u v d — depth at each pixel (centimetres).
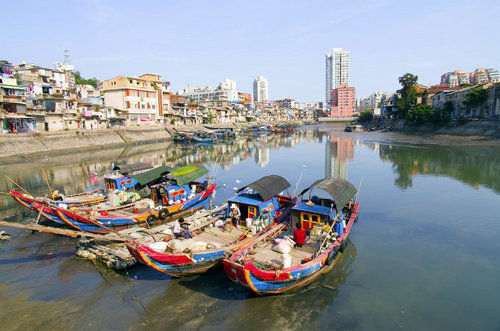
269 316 884
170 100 8238
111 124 5847
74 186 2433
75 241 1393
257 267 970
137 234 1348
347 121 16325
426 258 1215
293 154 4347
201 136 6506
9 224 1074
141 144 5716
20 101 4162
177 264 1000
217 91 13738
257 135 8462
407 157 3669
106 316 879
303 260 1027
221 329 830
